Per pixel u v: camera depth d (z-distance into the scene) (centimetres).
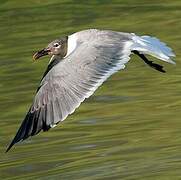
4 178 1340
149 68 1839
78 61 941
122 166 1348
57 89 919
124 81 1766
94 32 998
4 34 2150
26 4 2375
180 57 1873
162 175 1305
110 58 951
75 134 1505
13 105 1673
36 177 1331
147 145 1429
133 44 986
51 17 2256
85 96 914
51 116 907
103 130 1512
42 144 1471
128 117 1566
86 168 1348
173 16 2180
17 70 1886
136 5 2306
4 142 1495
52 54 1102
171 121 1533
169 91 1689
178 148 1410
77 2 2369
